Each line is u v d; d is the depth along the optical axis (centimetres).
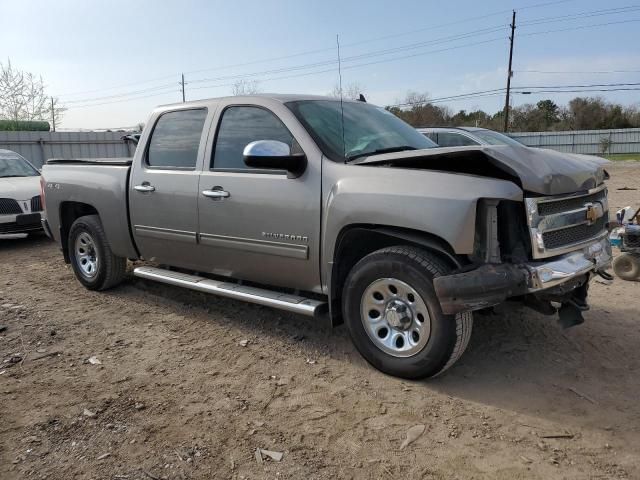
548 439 296
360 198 354
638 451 284
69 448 298
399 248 355
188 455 289
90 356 420
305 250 396
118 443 301
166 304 544
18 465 283
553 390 349
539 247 329
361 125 437
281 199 403
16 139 2441
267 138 423
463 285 313
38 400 351
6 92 3419
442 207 324
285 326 474
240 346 433
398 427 311
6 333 471
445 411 327
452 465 276
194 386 367
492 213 324
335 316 393
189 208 464
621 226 576
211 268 473
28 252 848
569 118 5925
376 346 370
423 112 3653
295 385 364
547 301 365
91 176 561
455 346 335
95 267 586
